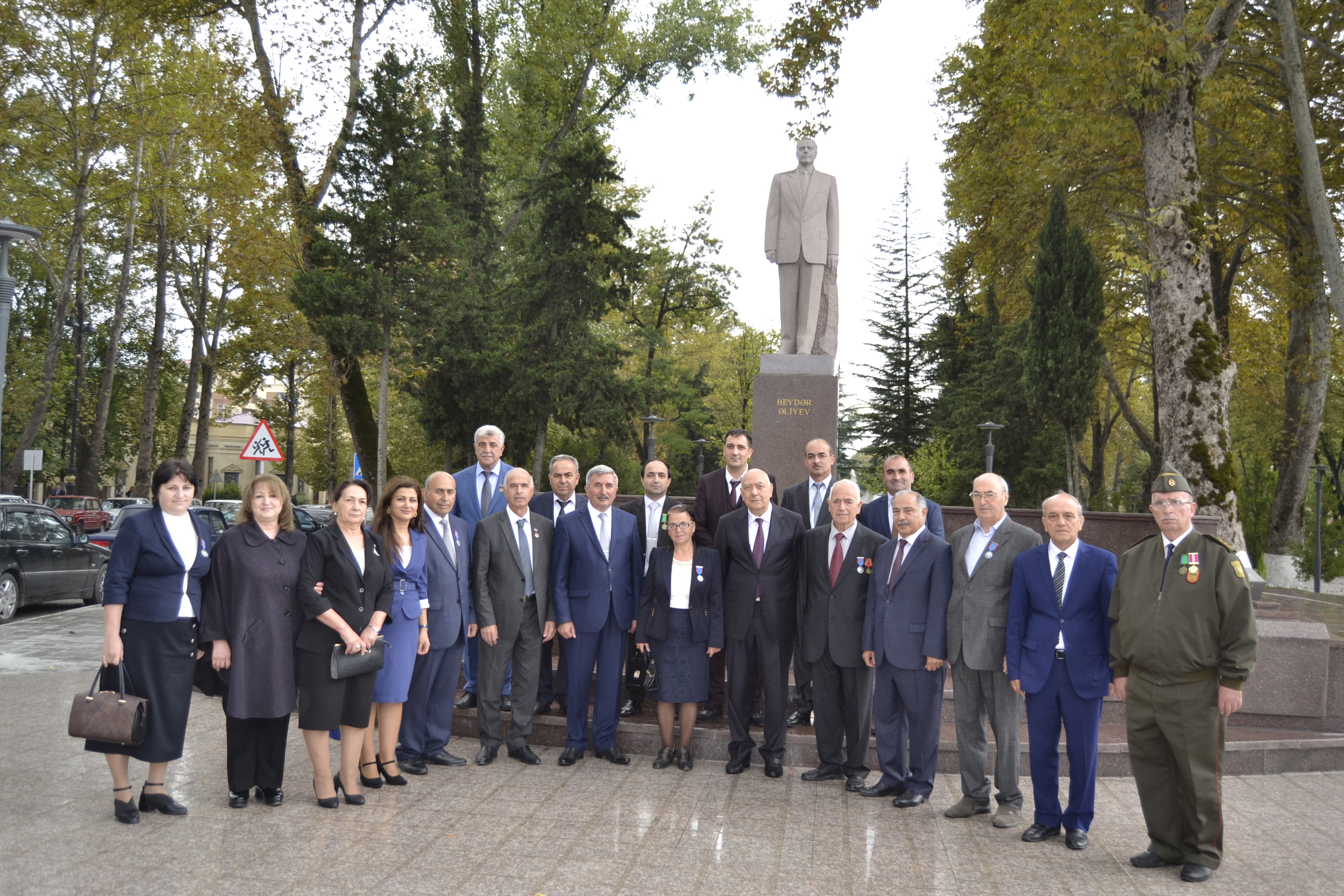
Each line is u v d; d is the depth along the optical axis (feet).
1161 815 16.53
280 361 101.30
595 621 22.13
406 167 66.23
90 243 109.09
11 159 82.58
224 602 18.04
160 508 17.83
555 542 22.93
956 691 19.31
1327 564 69.62
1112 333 86.69
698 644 21.62
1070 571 17.84
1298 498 71.46
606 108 97.30
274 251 74.28
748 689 21.62
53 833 16.62
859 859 16.34
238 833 16.87
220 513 63.00
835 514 20.83
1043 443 100.32
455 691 22.15
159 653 17.60
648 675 24.68
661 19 94.07
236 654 17.83
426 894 14.25
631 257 91.76
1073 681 17.49
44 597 46.06
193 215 102.94
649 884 14.88
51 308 130.62
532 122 92.48
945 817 19.01
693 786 20.54
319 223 66.28
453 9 83.30
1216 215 66.08
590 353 88.38
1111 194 67.72
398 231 65.67
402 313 66.23
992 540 19.15
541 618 22.49
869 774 22.15
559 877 15.06
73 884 14.30
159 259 99.45
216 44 72.43
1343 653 24.21
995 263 77.30
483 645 22.30
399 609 19.98
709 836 17.26
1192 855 16.01
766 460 34.47
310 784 20.24
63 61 79.30
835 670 20.95
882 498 24.27
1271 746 22.68
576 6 85.71
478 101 89.10
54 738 23.26
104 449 156.04
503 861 15.70
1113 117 45.11
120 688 17.15
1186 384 44.83
